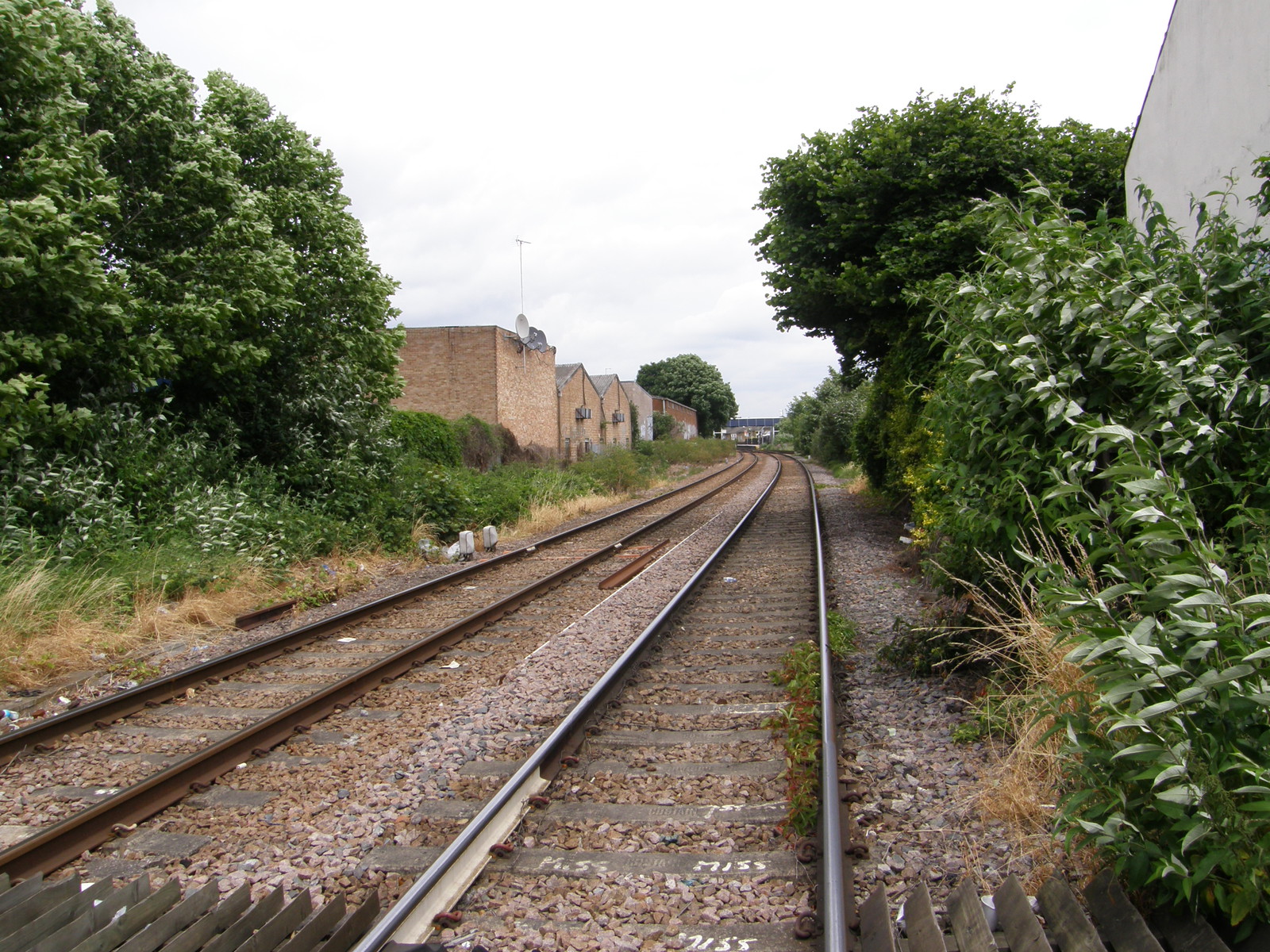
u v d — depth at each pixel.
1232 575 3.87
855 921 3.23
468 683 6.81
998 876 3.48
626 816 4.24
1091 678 3.00
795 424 72.06
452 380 29.62
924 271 12.27
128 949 3.17
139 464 10.91
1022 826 3.82
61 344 9.20
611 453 30.14
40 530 9.46
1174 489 3.22
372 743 5.55
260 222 12.04
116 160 11.41
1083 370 4.84
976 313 5.31
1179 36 8.19
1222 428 4.37
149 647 8.22
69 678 7.14
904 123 13.72
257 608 9.82
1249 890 2.47
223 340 11.66
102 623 8.37
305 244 14.20
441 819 4.37
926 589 9.45
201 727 6.01
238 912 3.50
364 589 11.36
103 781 5.11
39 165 8.90
